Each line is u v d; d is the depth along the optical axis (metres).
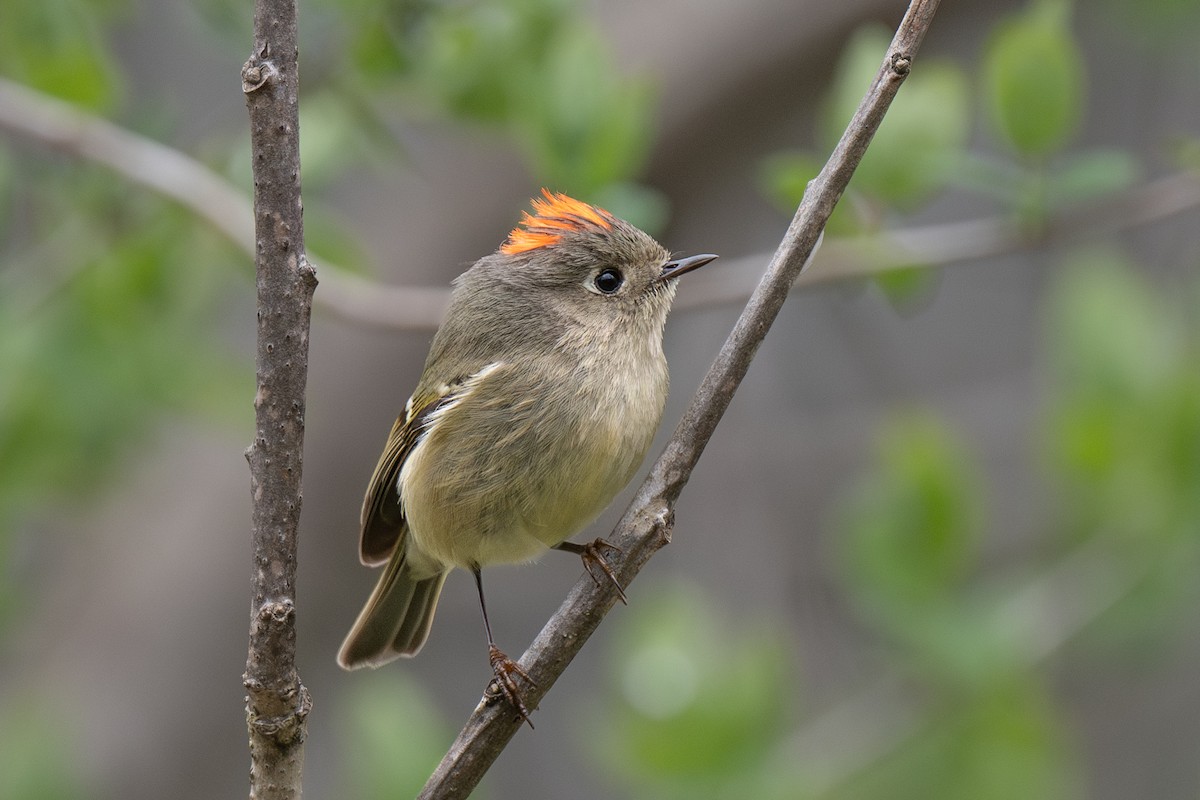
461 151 14.30
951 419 16.73
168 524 14.50
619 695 10.87
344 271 11.34
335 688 15.68
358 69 11.30
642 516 6.61
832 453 16.58
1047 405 12.28
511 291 8.42
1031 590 11.03
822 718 12.27
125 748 13.62
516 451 8.05
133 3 12.86
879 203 9.90
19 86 11.30
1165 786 15.12
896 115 9.84
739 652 10.84
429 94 11.47
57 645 14.34
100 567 14.63
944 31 15.75
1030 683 10.89
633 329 8.39
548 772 17.16
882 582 10.88
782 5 14.30
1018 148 9.70
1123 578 10.95
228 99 16.56
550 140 10.21
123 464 13.48
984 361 17.28
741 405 16.88
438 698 16.83
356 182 15.34
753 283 10.44
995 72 9.75
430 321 10.39
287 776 6.15
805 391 17.34
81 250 12.17
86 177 11.74
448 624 17.11
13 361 12.16
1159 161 16.86
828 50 14.34
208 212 10.58
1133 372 11.16
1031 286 17.55
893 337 17.36
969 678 10.63
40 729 11.59
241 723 14.00
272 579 5.95
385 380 13.96
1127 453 11.02
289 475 5.91
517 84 11.11
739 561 16.09
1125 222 9.80
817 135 15.27
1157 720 15.41
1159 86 17.31
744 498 16.48
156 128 11.93
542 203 8.94
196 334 13.12
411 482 8.30
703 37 14.41
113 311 12.22
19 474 12.33
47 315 12.34
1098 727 15.29
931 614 10.74
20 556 14.91
